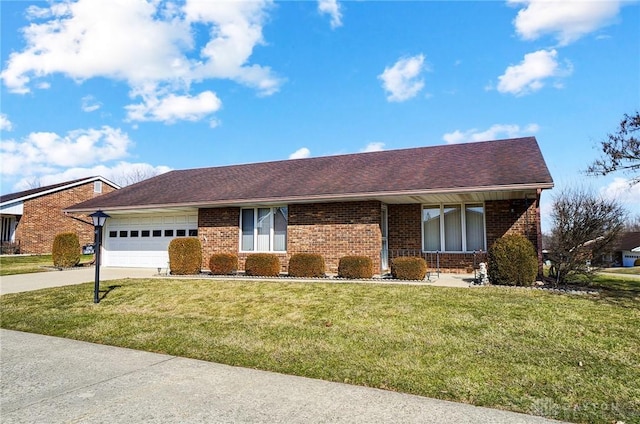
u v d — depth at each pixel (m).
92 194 30.17
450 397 4.22
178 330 7.25
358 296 9.47
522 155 13.86
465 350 5.75
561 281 11.48
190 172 21.39
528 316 7.46
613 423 3.65
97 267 9.91
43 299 10.31
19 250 26.06
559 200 11.48
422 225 14.80
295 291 10.30
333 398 4.21
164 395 4.33
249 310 8.66
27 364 5.54
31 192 28.34
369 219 13.92
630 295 9.26
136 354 6.00
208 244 16.39
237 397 4.25
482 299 8.83
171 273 15.14
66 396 4.33
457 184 11.95
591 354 5.54
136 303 9.64
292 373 5.03
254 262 14.11
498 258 10.99
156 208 16.56
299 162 19.00
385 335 6.57
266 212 15.81
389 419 3.70
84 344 6.64
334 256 14.27
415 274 12.27
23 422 3.69
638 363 5.20
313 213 14.72
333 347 6.02
